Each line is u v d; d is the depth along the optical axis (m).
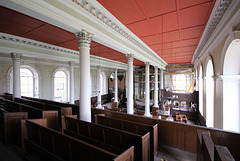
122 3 3.49
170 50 8.98
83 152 2.34
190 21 4.51
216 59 5.18
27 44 6.83
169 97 13.55
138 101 18.05
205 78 7.69
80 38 3.93
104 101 19.94
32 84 11.27
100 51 8.84
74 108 6.18
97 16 4.14
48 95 12.11
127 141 3.02
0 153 3.46
